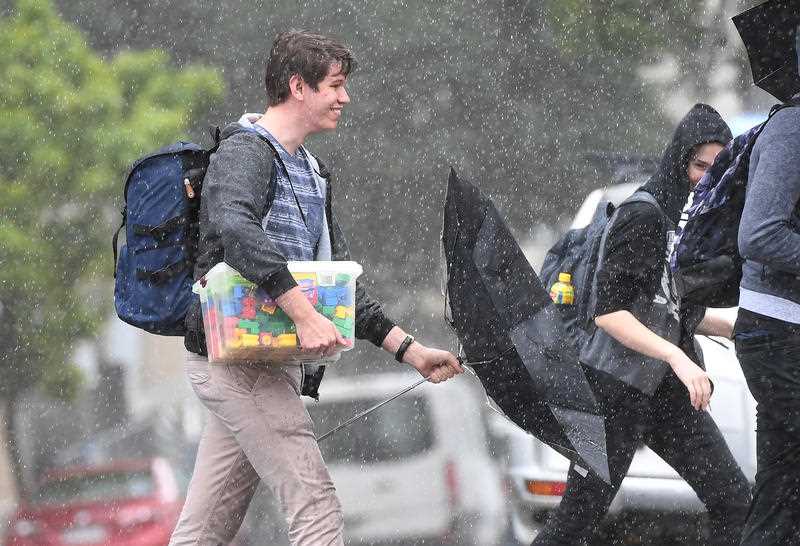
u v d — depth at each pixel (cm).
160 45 8200
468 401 3494
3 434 7006
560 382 1922
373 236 8188
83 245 6975
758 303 1819
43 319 7081
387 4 8444
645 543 2592
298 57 1717
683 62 7906
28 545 4916
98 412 7194
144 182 1711
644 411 2162
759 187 1784
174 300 1705
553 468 2661
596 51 8081
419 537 3416
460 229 1923
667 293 2123
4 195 6850
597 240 2191
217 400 1705
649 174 3231
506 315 1923
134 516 4794
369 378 3706
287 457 1697
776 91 2048
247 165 1662
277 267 1619
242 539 3706
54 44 6962
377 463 3503
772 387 1812
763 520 1839
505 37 8306
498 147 7969
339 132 8344
